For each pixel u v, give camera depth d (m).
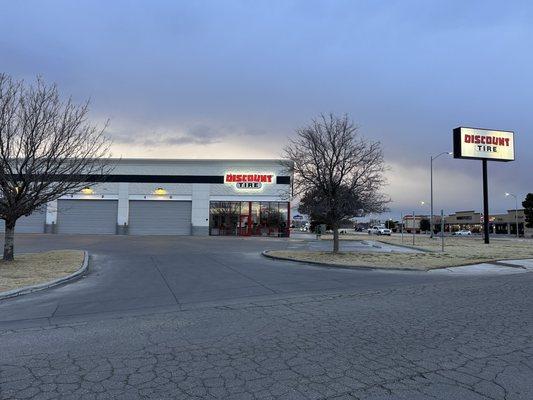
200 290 12.29
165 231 44.59
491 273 18.08
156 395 4.75
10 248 17.52
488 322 8.28
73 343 6.92
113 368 5.64
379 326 7.97
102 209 44.78
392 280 14.98
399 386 4.99
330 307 9.89
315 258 21.34
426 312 9.28
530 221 90.19
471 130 46.00
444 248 32.16
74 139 20.25
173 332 7.60
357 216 24.48
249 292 12.05
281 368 5.62
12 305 10.23
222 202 44.97
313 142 25.64
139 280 14.05
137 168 45.06
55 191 17.48
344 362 5.86
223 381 5.16
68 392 4.83
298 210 38.50
